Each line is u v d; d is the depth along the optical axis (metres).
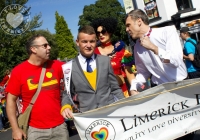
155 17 23.09
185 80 3.27
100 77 3.40
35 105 3.53
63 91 3.55
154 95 3.24
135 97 3.19
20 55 20.22
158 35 3.40
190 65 6.88
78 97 3.46
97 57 3.48
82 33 3.35
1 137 9.56
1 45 19.91
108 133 3.17
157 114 3.28
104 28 4.57
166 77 3.54
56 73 3.67
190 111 3.37
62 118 3.67
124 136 3.21
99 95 3.39
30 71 3.56
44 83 3.57
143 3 23.70
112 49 4.67
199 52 6.70
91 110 3.12
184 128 3.36
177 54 3.25
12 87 3.52
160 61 3.46
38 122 3.54
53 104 3.59
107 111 3.15
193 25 22.12
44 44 3.54
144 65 3.76
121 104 3.16
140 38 3.29
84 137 3.16
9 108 3.52
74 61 3.45
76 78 3.40
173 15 21.95
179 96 3.31
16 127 3.47
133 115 3.21
